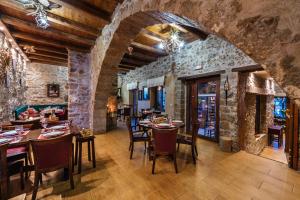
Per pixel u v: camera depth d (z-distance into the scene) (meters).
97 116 5.02
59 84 8.11
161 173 2.54
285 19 0.82
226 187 2.17
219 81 4.23
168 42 3.98
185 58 5.01
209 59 4.23
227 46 3.78
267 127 5.41
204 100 4.71
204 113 4.70
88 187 2.15
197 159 3.12
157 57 6.18
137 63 6.83
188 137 3.26
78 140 2.62
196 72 4.63
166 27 3.88
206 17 1.21
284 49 0.83
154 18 2.44
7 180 1.88
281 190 2.12
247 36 0.97
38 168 1.86
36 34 4.24
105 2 2.86
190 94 5.12
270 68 0.88
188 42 4.84
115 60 4.00
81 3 2.84
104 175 2.47
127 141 4.26
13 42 4.38
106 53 3.70
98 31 4.00
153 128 2.59
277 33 0.85
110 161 2.98
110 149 3.62
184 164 2.88
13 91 4.97
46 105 7.59
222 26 1.11
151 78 6.78
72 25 3.50
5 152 1.84
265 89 4.96
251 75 4.04
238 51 3.54
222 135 3.86
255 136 4.80
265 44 0.90
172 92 5.50
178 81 5.28
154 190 2.09
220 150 3.65
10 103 4.63
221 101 3.91
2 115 3.98
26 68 7.06
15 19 3.32
